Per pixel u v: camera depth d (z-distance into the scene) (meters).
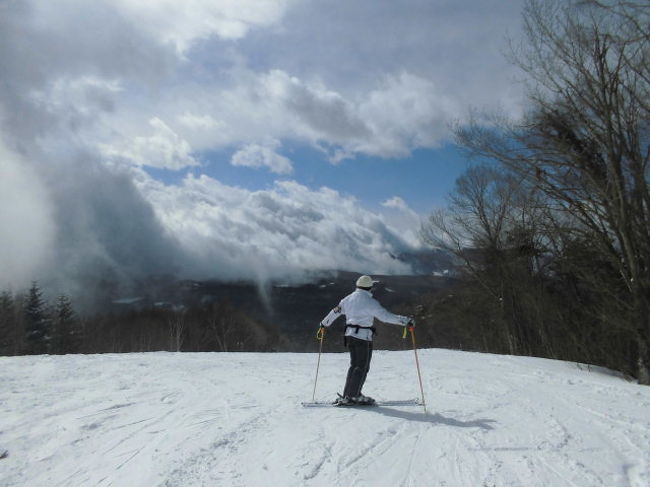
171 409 6.02
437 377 8.34
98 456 4.46
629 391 7.14
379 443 4.57
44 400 6.53
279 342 55.44
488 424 5.18
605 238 14.46
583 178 13.76
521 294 23.81
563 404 6.16
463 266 29.02
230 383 7.77
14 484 3.93
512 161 14.34
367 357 6.01
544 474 3.81
